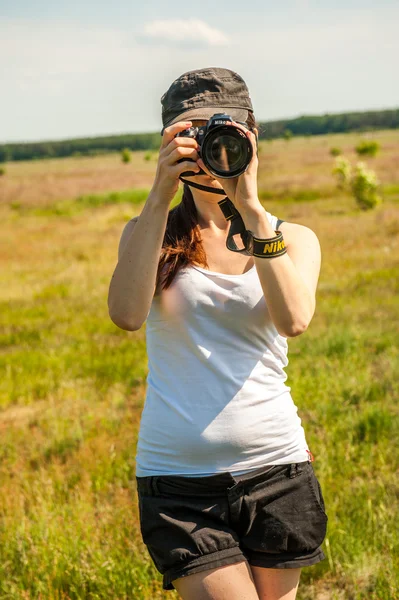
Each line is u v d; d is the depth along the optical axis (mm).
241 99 1849
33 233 24344
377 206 25438
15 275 15477
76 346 8789
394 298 9812
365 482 3891
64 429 5570
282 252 1725
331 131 142125
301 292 1753
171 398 1839
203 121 1816
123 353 8227
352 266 13188
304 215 24406
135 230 1789
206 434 1792
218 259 1898
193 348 1817
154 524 1808
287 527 1814
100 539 3479
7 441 5484
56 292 12984
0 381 7355
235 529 1823
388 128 140125
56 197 43938
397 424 4785
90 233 23250
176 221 1903
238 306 1794
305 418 5066
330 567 3162
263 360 1855
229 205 1786
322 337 7453
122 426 5488
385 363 6270
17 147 159000
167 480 1824
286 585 1841
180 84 1828
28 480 4570
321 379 5840
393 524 3367
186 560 1731
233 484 1793
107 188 48000
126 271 1785
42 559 3314
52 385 7113
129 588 3072
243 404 1810
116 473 4520
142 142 163500
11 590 3076
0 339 9414
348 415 4977
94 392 6668
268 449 1824
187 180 1830
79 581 3137
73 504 3971
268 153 80438
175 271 1813
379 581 2938
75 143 163375
